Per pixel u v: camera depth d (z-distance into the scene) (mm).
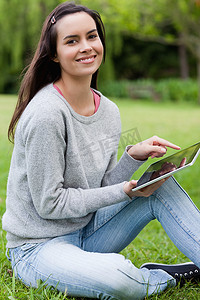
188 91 20516
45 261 2318
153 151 2490
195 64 29406
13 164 2473
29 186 2314
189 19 15992
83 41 2367
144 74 29500
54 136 2258
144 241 3490
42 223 2402
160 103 19672
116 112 2660
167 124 11117
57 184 2307
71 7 2400
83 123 2445
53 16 2402
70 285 2256
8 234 2512
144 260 3072
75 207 2312
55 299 2230
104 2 13898
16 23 20750
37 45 2588
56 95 2375
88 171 2465
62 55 2385
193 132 9711
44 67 2484
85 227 2625
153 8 15109
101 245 2576
